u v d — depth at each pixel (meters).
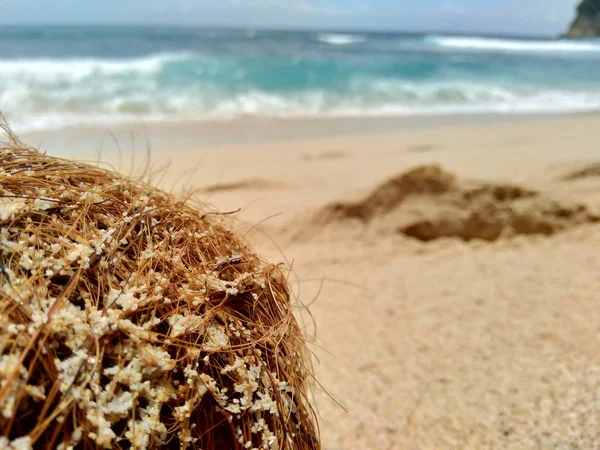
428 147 7.88
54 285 0.97
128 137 8.00
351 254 4.05
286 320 1.29
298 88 14.14
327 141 8.41
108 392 0.89
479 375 2.44
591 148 7.59
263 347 1.19
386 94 14.12
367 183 5.46
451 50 33.91
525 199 4.55
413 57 24.70
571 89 16.92
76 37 29.12
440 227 4.42
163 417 0.98
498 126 10.23
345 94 13.78
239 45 28.61
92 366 0.89
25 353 0.82
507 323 2.88
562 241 4.16
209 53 21.50
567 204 4.50
